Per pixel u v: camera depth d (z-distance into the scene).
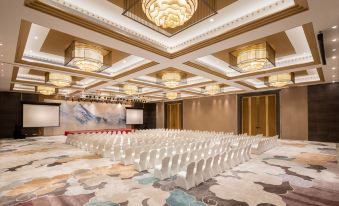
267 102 16.53
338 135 13.14
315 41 5.98
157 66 8.77
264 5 4.94
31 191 4.93
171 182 5.52
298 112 14.81
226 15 5.40
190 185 5.11
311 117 14.20
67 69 9.37
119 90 17.52
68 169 6.84
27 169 6.88
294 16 4.54
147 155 6.74
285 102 15.48
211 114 20.28
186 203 4.26
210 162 5.87
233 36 5.60
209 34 6.11
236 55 8.05
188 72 10.45
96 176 6.05
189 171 5.09
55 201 4.38
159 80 13.62
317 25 4.97
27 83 12.65
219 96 19.70
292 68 9.02
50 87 14.63
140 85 13.51
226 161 6.89
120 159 8.09
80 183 5.46
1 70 9.33
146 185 5.29
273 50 7.59
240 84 13.38
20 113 17.53
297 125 14.83
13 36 5.54
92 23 5.00
